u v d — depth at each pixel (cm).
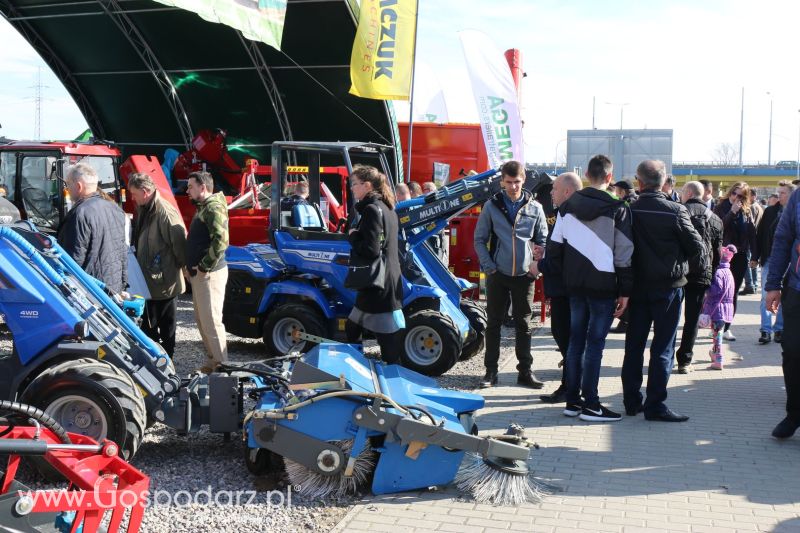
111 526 290
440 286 801
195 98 1858
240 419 485
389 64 1143
